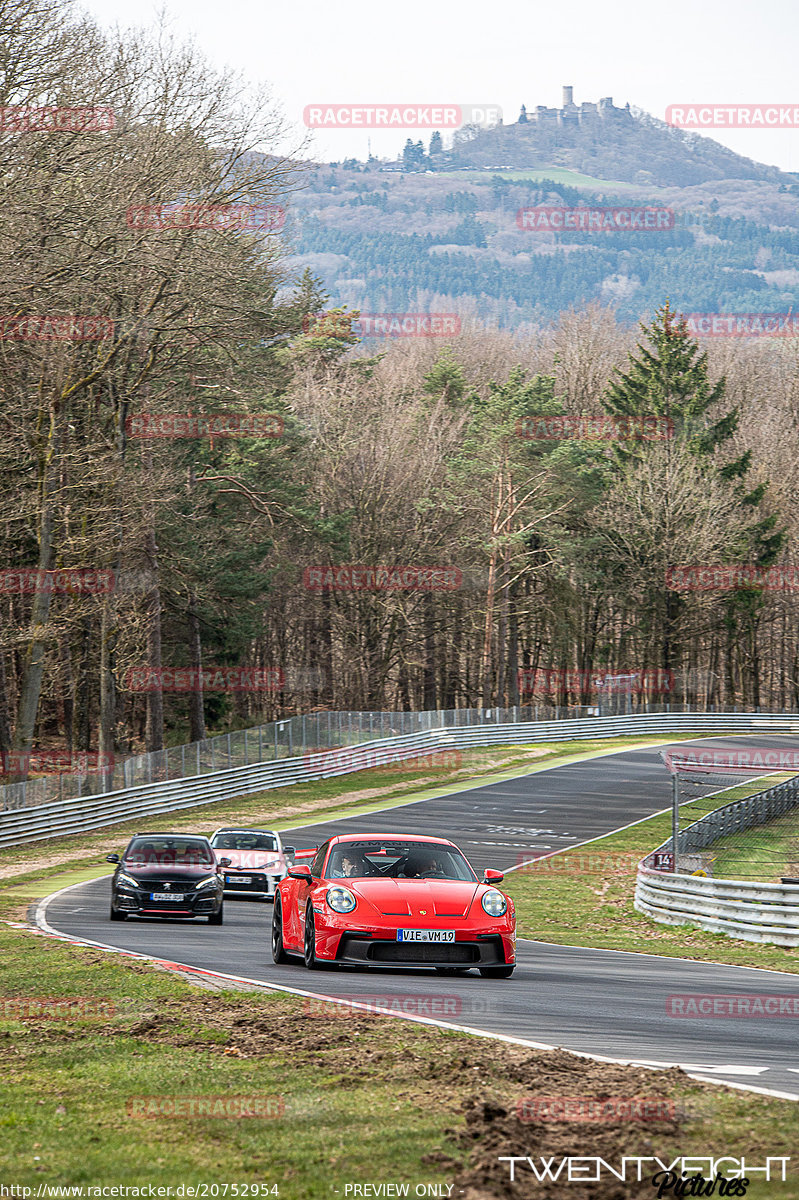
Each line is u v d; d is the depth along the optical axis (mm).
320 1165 16422
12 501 113312
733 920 63094
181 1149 17297
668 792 140750
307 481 190375
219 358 124812
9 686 180000
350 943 35531
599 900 79375
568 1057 22531
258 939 50469
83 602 131750
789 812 107125
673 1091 19953
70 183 95438
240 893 76000
